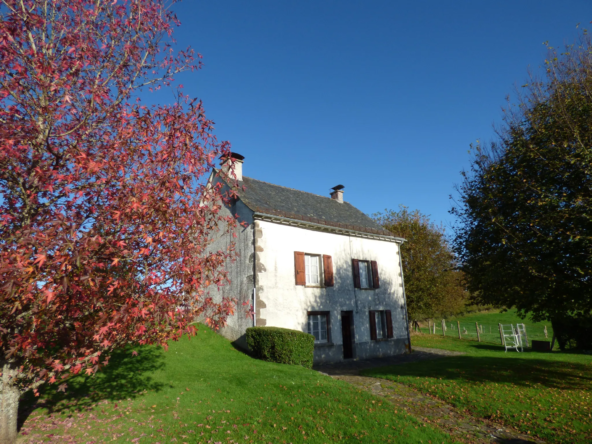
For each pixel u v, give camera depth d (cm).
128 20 595
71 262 392
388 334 1755
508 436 668
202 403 745
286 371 1032
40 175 436
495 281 950
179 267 512
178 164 555
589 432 649
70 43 529
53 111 489
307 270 1584
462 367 1218
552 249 809
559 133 871
